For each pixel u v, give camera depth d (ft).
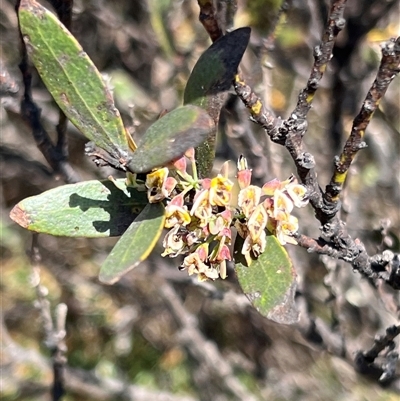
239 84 0.49
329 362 1.77
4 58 1.31
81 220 0.49
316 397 1.71
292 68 1.29
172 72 1.26
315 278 1.40
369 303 1.34
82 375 1.46
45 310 0.92
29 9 0.45
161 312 1.94
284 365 1.83
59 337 0.93
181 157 0.46
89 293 1.99
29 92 0.75
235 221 0.49
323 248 0.58
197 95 0.48
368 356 0.80
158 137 0.42
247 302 0.98
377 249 0.83
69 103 0.46
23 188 1.94
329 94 1.05
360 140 0.51
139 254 0.41
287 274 0.48
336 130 1.04
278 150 1.28
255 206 0.47
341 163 0.52
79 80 0.46
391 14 1.13
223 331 1.89
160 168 0.45
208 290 0.99
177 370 1.98
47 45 0.45
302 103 0.50
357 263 0.60
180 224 0.45
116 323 2.01
